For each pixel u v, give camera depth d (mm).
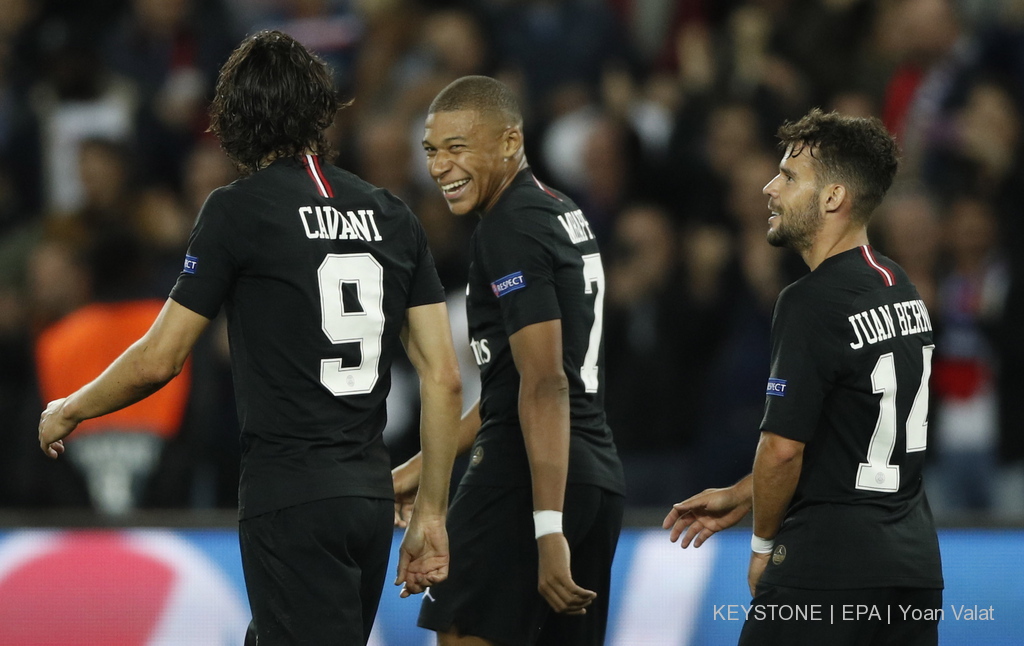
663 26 35344
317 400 12227
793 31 29859
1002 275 25094
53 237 27266
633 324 25328
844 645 12844
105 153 27203
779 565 13172
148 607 20141
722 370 24875
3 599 20141
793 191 13586
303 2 34719
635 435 24812
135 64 32281
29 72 33375
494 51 31312
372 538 12430
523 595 14430
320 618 11945
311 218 12297
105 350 23125
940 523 19766
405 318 13234
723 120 27625
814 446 13219
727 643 19734
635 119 29594
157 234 26953
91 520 20484
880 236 25188
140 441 22859
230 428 23641
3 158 30750
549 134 28547
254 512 12125
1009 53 29281
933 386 24719
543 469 13656
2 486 23938
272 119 12406
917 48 28469
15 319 26219
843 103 28125
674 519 14672
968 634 19297
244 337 12258
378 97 30359
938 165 27656
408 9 31375
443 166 14602
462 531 14633
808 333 12992
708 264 25828
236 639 20109
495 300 14648
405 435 23469
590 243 15039
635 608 19844
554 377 13914
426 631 19594
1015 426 24672
